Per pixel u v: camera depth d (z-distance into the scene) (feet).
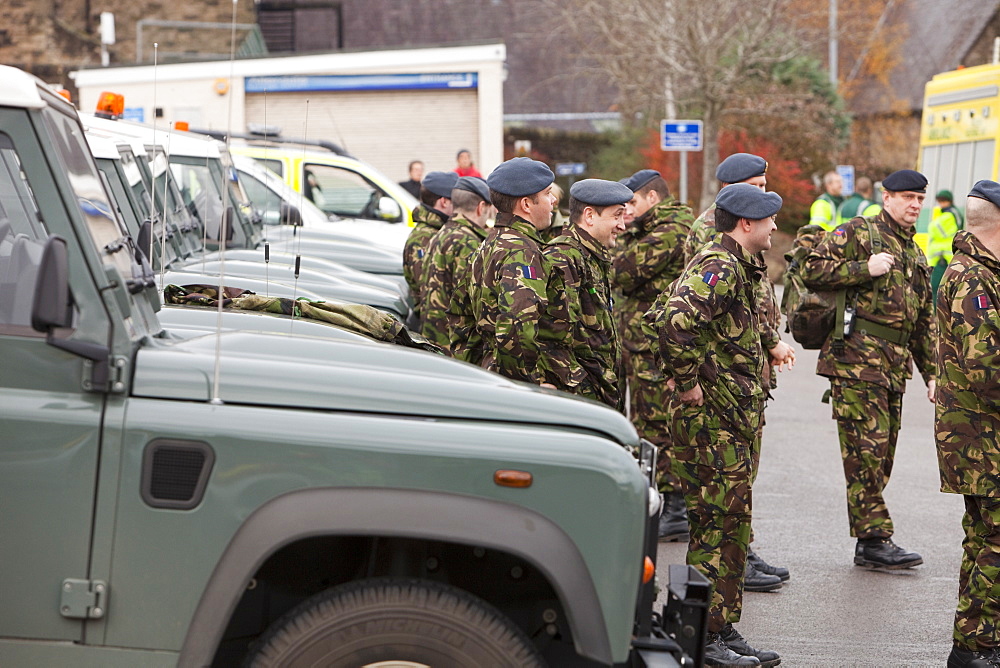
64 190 28.12
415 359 32.24
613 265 66.49
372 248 91.91
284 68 169.17
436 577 31.14
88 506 27.61
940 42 332.80
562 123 367.45
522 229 46.55
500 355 45.11
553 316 47.24
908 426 98.84
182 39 285.43
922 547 63.36
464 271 58.34
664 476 65.98
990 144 136.67
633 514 28.30
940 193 142.31
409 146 175.32
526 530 27.89
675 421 45.57
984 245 44.11
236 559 27.50
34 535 27.55
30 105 28.14
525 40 382.42
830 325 60.03
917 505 72.13
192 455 27.73
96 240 28.66
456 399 29.32
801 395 113.91
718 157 238.89
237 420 27.84
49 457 27.55
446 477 27.94
